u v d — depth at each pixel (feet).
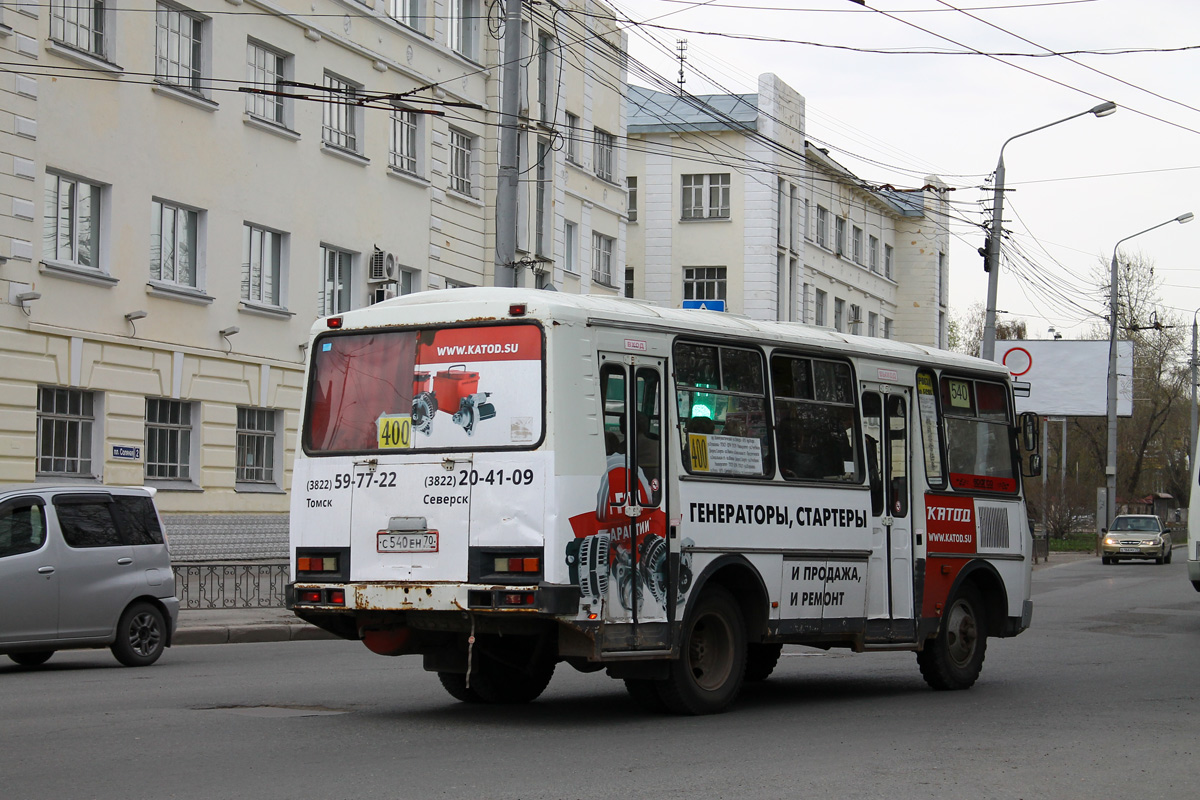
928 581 43.52
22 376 66.49
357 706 37.29
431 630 34.24
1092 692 43.29
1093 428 267.18
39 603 45.91
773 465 38.32
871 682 46.34
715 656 36.76
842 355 41.37
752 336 38.04
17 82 66.39
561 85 116.78
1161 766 28.81
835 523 40.24
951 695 42.65
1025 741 32.24
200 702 37.40
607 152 129.39
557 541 31.83
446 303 34.06
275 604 72.90
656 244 167.53
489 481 32.65
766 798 24.75
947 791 25.71
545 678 39.24
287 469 85.46
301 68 86.79
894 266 213.05
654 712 36.73
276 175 84.74
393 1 97.04
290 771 26.68
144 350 74.23
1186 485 296.30
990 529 46.55
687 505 35.29
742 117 165.27
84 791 24.48
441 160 102.06
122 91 73.00
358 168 92.48
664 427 34.99
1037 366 184.24
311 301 87.97
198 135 78.38
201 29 79.36
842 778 26.89
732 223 165.37
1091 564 156.87
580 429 32.65
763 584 37.55
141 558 49.55
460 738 31.42
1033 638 64.54
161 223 76.64
